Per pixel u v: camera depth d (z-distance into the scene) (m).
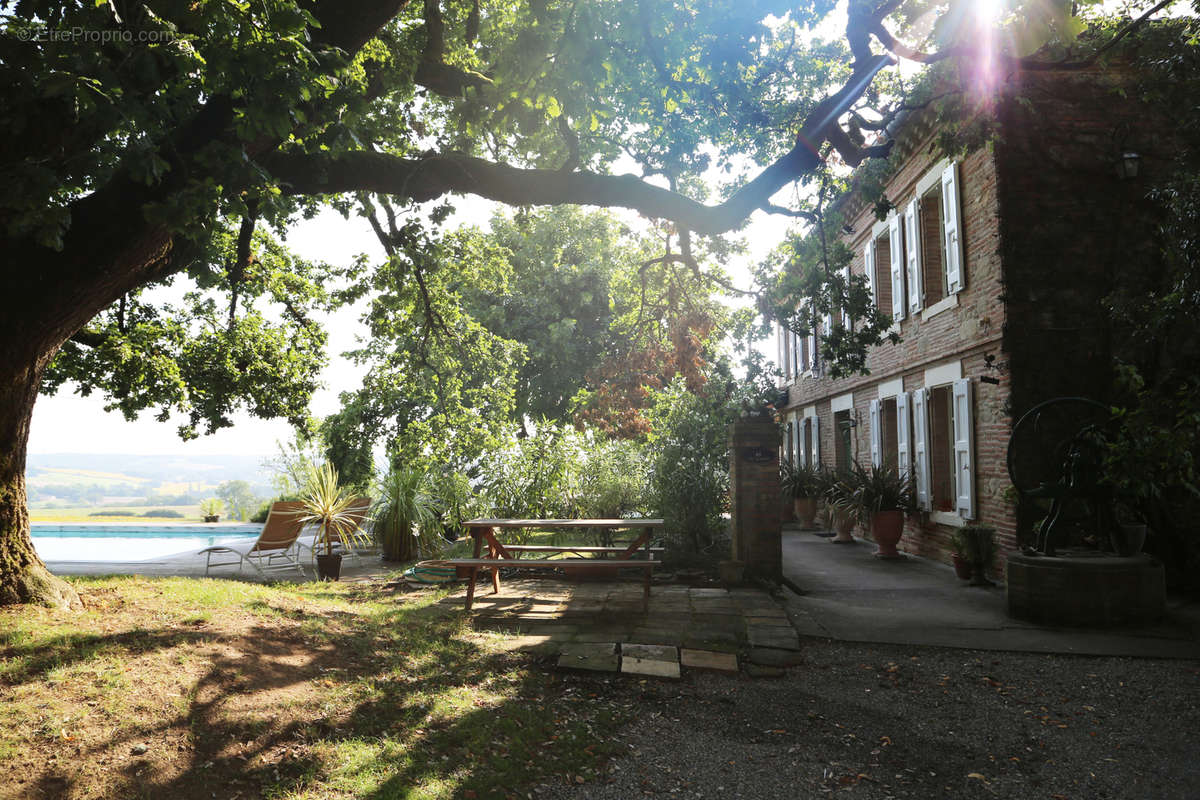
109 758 3.48
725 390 11.54
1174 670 5.68
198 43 4.06
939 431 11.96
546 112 7.23
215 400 12.23
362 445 19.75
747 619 7.11
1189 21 8.09
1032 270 9.21
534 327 24.67
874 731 4.48
